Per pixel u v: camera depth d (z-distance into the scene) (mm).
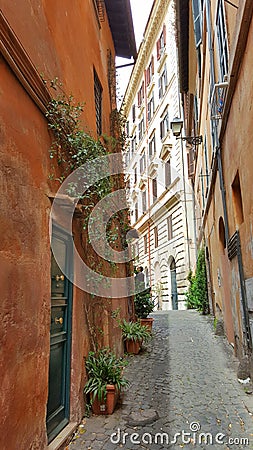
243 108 4355
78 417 3799
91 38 6277
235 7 4305
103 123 7191
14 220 2559
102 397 4055
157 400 4488
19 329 2521
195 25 9680
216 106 6574
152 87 21469
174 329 9945
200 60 10055
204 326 10312
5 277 2365
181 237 16000
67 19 4516
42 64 3432
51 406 3371
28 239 2770
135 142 23344
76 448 3283
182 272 16094
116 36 9594
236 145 4992
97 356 4559
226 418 3898
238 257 5199
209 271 12406
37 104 3123
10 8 2783
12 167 2582
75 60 4777
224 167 6363
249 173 4215
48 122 3379
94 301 4844
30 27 3189
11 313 2418
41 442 2846
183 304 16469
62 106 3625
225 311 8000
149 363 6395
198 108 11672
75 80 4688
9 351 2357
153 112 21094
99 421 3873
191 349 7473
